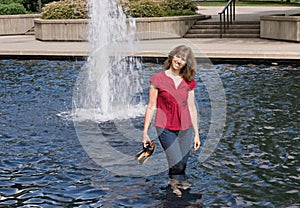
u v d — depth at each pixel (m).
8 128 9.09
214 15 28.38
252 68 15.05
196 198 6.13
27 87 12.80
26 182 6.71
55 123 9.35
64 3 23.47
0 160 7.50
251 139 8.27
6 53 18.55
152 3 23.00
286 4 40.44
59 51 18.06
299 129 8.73
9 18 27.08
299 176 6.75
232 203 5.99
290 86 12.15
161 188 6.41
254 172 6.91
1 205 6.04
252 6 38.12
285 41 19.83
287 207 5.86
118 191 6.37
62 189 6.48
